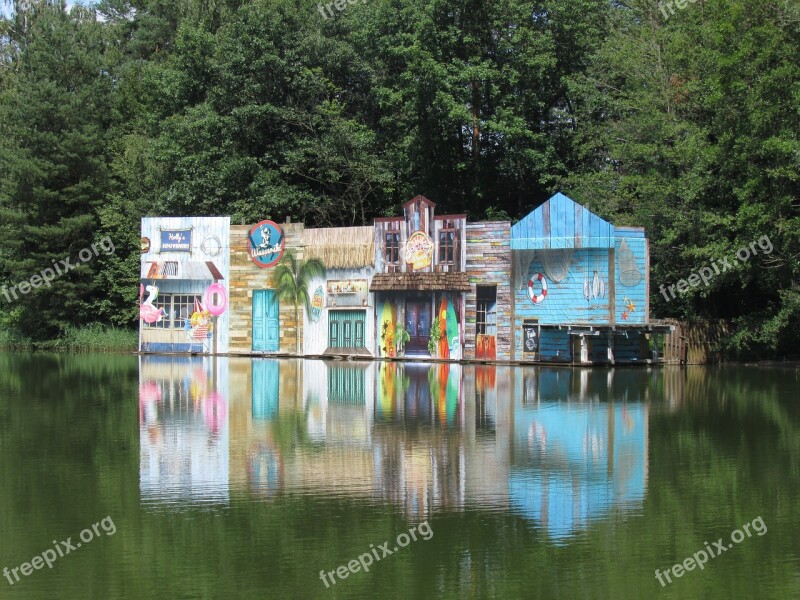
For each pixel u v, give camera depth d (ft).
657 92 124.67
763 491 49.47
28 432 65.67
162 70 170.30
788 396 84.02
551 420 69.87
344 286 128.77
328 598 35.78
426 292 124.16
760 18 108.47
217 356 135.85
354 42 162.50
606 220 126.31
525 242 115.96
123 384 95.96
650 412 74.02
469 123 143.54
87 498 47.93
